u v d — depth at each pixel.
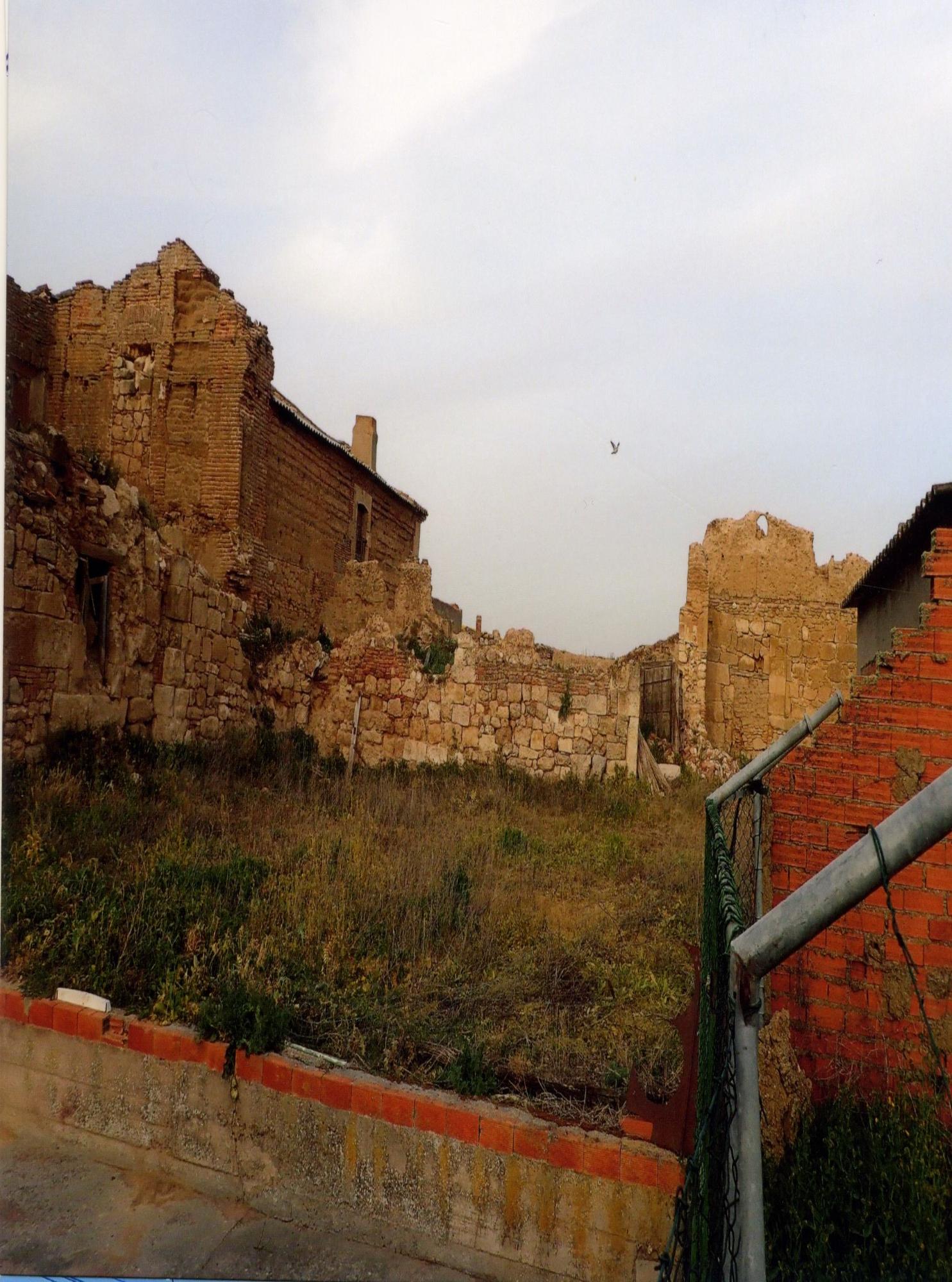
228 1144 3.92
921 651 3.88
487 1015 4.79
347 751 15.30
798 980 3.80
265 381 17.88
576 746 14.66
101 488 9.99
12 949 4.69
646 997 5.18
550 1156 3.41
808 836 4.00
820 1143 3.25
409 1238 3.59
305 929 5.46
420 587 24.23
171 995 4.35
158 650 11.20
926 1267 2.73
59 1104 4.25
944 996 3.60
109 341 17.33
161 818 8.03
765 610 20.22
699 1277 2.12
